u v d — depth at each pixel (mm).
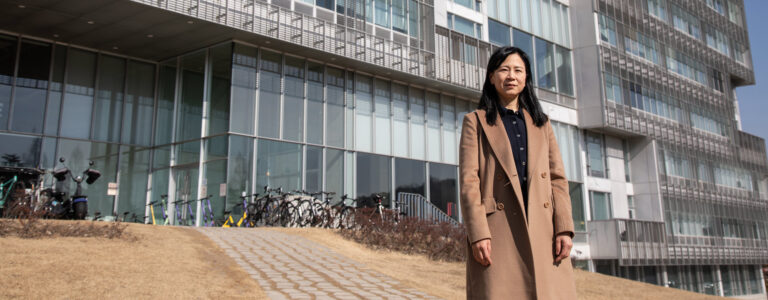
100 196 18000
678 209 31703
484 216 2725
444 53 22188
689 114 35094
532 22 27688
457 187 22922
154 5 14820
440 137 22750
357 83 20328
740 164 38812
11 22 16125
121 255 8539
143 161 19000
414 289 8930
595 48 28859
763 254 38250
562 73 28672
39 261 7465
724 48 41094
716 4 41750
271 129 17719
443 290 9383
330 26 18688
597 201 28984
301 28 17531
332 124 19297
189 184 17719
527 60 3057
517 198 2719
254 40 17328
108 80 18719
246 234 12758
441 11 23375
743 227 37094
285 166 17844
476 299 2695
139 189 18812
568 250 2758
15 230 9180
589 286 13414
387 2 20609
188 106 18453
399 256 13172
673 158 32562
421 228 14883
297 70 18703
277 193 17359
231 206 16484
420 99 22359
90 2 14633
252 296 6926
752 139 41219
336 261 10773
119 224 10969
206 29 16453
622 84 29953
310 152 18531
